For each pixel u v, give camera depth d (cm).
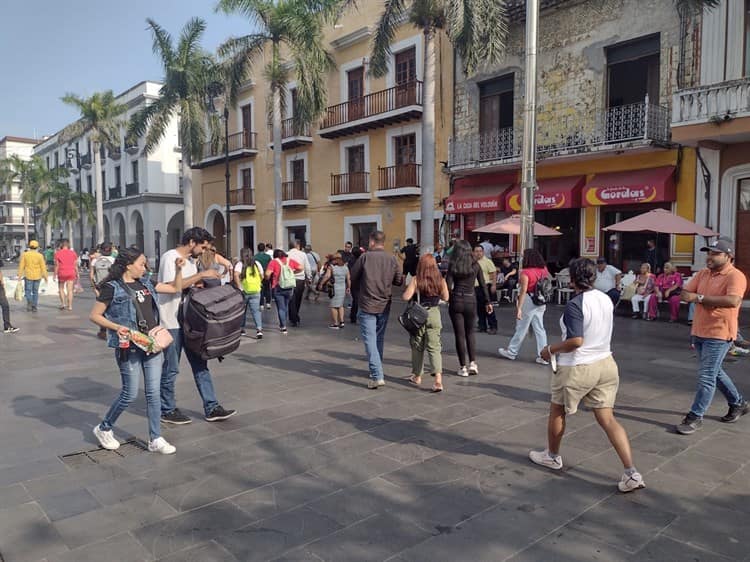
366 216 2309
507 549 314
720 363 499
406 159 2159
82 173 5031
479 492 385
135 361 452
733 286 479
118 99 4278
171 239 4191
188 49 2455
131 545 321
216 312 498
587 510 358
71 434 507
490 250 1645
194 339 500
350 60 2336
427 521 346
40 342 986
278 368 762
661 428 512
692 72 1396
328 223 2495
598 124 1592
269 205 2831
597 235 1630
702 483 397
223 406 586
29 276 1417
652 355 848
